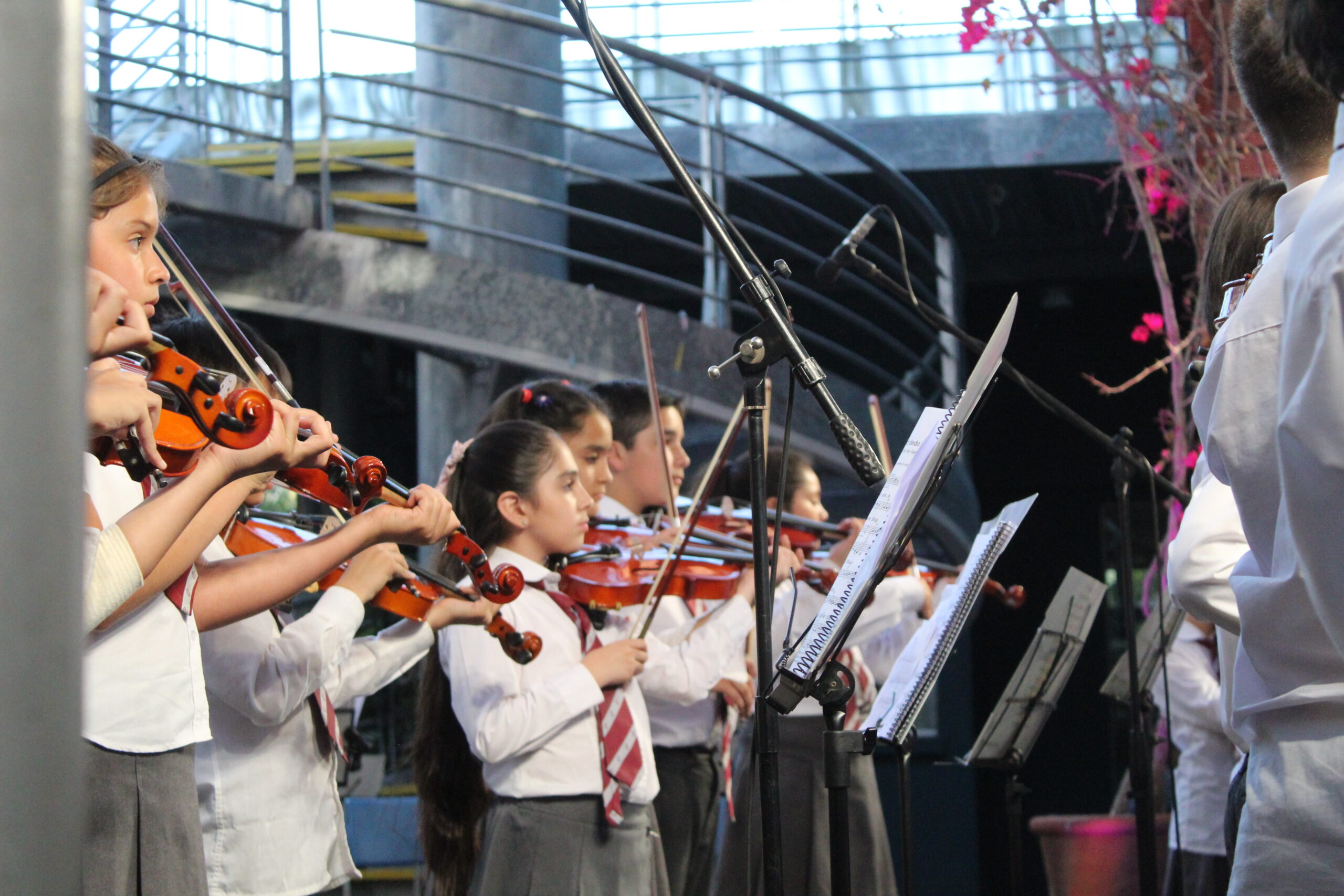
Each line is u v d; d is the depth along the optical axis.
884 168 5.23
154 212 1.53
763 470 1.73
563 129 5.41
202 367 1.46
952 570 3.84
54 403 0.65
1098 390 7.57
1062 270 7.18
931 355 6.82
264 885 1.92
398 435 7.43
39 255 0.64
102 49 4.32
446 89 5.22
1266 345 1.36
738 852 3.19
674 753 3.12
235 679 1.87
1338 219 1.18
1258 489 1.36
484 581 2.16
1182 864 3.18
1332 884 1.28
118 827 1.44
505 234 4.65
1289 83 1.44
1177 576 1.73
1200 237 3.89
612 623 2.85
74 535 0.66
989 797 7.48
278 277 4.21
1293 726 1.33
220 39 4.17
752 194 6.42
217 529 1.55
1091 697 7.51
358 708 3.23
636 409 3.46
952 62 6.37
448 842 2.53
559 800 2.29
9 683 0.64
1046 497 7.72
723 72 6.45
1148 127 4.19
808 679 1.58
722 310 4.91
